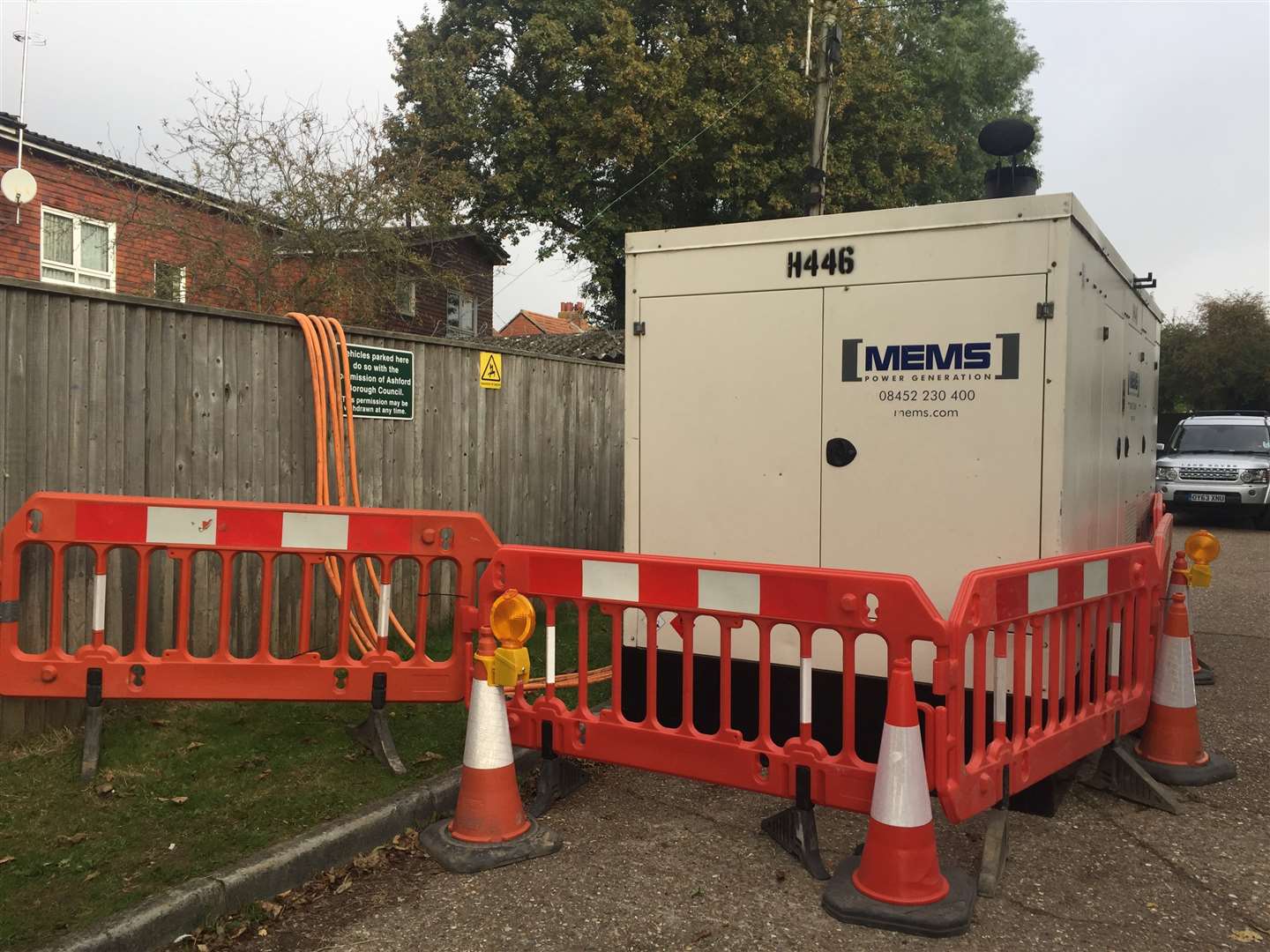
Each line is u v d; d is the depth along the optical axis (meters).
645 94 19.53
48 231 12.95
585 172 21.03
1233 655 6.86
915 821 3.06
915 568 3.95
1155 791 4.05
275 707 4.89
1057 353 3.65
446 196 17.52
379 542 4.20
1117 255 4.76
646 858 3.54
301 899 3.20
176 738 4.39
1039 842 3.70
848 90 20.17
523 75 22.05
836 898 3.11
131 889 3.01
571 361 8.07
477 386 6.91
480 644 3.59
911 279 3.90
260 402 5.25
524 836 3.60
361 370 5.83
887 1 26.55
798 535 4.18
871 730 4.02
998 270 3.74
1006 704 3.76
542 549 3.97
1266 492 15.44
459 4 22.66
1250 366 32.03
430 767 4.18
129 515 4.03
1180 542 14.16
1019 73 30.80
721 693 3.78
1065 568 3.63
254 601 5.26
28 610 4.21
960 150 28.91
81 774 3.91
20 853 3.26
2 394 4.04
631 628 4.61
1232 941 2.96
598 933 2.99
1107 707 4.07
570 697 5.43
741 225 4.24
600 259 21.53
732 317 4.28
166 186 12.87
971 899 3.11
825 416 4.11
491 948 2.90
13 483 4.10
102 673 4.04
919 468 3.92
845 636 3.33
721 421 4.32
